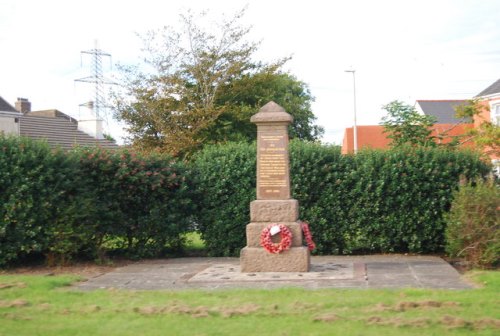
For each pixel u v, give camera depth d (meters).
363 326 7.36
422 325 7.30
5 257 13.38
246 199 15.73
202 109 25.80
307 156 15.57
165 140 25.72
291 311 8.16
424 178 15.12
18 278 11.29
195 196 16.14
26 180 13.37
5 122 32.75
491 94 34.19
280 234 12.08
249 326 7.47
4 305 8.90
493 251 11.82
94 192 14.78
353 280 10.92
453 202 13.20
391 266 12.91
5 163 13.38
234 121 27.72
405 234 15.33
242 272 12.15
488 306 8.24
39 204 13.52
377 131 42.50
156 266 13.97
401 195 15.16
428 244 15.33
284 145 12.43
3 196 13.40
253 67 28.86
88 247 14.66
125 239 15.71
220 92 27.39
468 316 7.68
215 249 16.06
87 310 8.53
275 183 12.43
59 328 7.57
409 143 17.86
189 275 12.10
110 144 39.44
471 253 12.23
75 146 15.41
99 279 11.89
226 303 8.80
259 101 28.38
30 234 13.38
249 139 28.16
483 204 12.05
